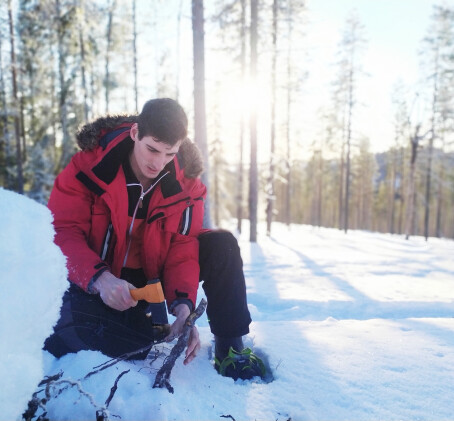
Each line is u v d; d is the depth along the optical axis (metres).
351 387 1.42
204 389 1.38
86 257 1.39
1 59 16.41
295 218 48.72
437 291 4.05
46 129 20.73
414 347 1.82
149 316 1.71
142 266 1.70
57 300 0.81
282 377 1.52
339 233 21.66
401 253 9.70
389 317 3.08
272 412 1.27
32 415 0.96
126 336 1.49
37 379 0.79
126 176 1.56
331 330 2.12
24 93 19.58
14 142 18.78
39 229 0.78
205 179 9.26
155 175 1.49
